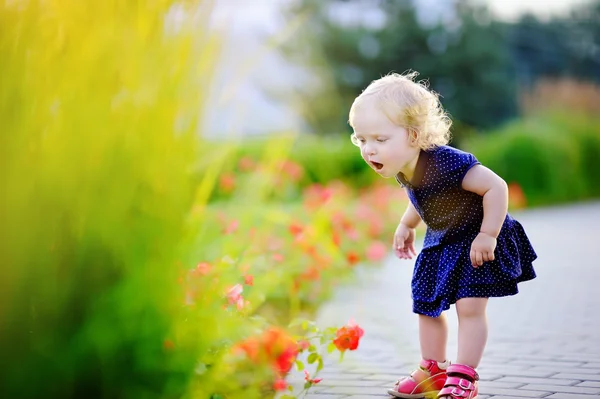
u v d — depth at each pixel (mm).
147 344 3924
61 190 3697
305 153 25047
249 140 19031
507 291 5223
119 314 3834
